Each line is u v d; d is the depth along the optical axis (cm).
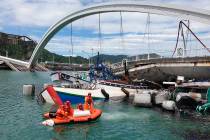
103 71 4878
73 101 3647
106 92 4116
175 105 3247
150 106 3456
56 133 2302
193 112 3206
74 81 5297
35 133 2297
